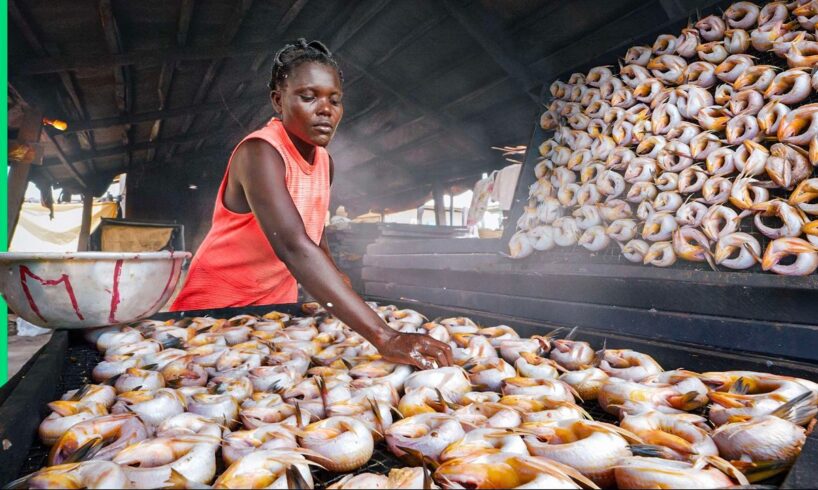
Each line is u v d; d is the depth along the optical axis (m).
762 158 1.57
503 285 2.13
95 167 12.64
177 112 8.85
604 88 2.32
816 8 1.65
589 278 1.74
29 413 0.90
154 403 1.03
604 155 2.16
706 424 1.01
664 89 2.09
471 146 8.10
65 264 1.49
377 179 12.18
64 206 16.31
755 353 1.28
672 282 1.50
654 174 1.93
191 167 14.27
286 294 2.49
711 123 1.81
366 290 3.26
